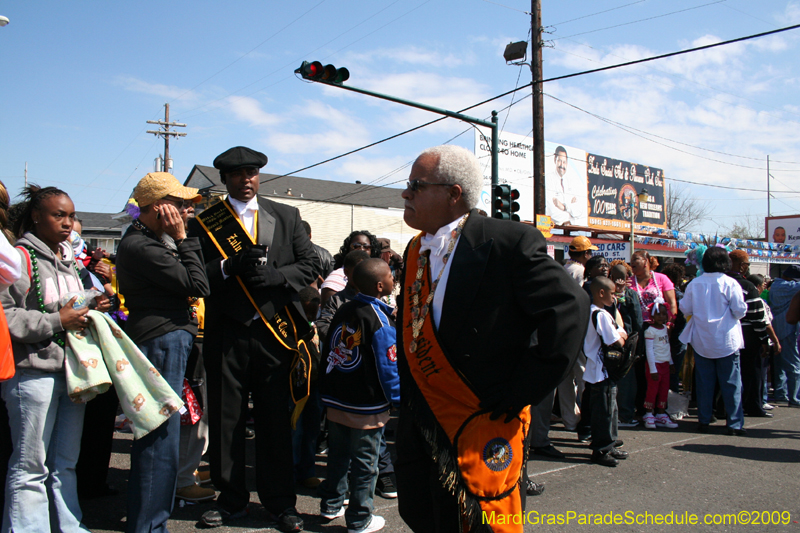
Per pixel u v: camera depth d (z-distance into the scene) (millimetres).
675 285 7656
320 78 8289
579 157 20422
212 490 3793
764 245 22344
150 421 2809
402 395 2260
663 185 24000
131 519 2836
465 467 1940
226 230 3424
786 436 5812
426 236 2205
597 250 17828
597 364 4727
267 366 3377
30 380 2703
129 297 3096
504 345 1967
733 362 5832
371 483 3297
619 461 4840
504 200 8242
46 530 2725
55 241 2945
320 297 4785
